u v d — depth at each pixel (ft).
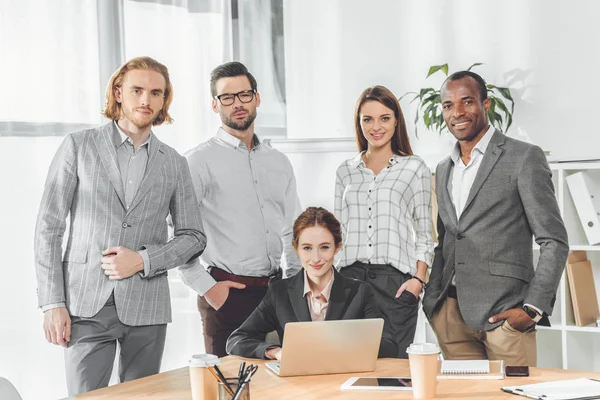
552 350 13.19
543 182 9.77
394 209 10.85
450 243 10.33
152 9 14.30
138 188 9.87
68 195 9.77
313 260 8.55
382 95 10.98
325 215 8.69
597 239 12.57
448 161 10.56
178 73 14.62
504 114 14.16
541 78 13.96
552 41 13.87
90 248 9.70
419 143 14.85
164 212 10.19
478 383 6.90
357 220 11.03
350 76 15.43
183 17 14.70
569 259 12.60
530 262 10.07
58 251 9.71
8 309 12.43
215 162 11.41
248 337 8.58
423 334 13.98
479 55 14.43
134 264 9.69
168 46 14.48
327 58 15.57
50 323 9.52
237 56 15.43
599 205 12.87
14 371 12.46
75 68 13.25
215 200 11.42
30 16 12.78
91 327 9.64
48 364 12.67
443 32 14.70
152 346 10.03
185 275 10.94
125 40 13.96
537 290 9.57
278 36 15.72
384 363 8.00
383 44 15.17
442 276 10.52
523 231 10.00
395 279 10.77
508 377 7.11
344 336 7.39
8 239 12.48
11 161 12.55
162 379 7.38
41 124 12.85
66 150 9.82
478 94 10.12
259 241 11.48
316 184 15.58
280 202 11.87
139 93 9.90
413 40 14.94
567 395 6.27
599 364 13.42
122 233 9.76
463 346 10.47
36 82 12.83
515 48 14.14
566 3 13.74
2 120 12.48
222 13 15.06
